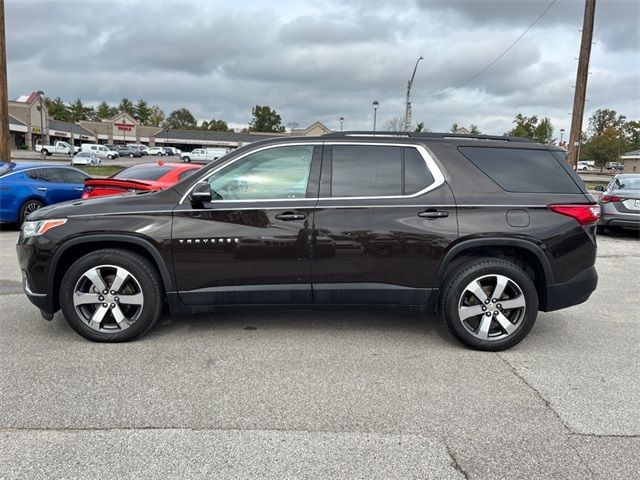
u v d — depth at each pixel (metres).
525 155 4.55
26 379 3.72
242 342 4.54
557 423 3.24
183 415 3.25
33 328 4.79
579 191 4.49
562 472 2.74
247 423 3.17
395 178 4.41
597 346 4.63
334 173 4.41
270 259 4.30
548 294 4.41
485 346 4.40
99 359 4.10
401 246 4.30
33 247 4.30
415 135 4.55
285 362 4.11
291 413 3.30
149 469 2.69
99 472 2.66
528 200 4.38
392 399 3.52
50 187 11.52
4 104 16.70
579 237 4.38
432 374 3.94
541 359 4.29
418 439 3.03
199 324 5.00
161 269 4.30
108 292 4.37
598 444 3.01
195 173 4.43
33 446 2.88
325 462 2.78
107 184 8.01
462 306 4.40
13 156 51.16
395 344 4.57
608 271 8.20
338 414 3.30
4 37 16.53
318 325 5.04
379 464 2.77
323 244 4.29
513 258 4.56
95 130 95.31
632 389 3.74
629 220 11.49
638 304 6.13
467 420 3.26
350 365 4.08
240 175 4.41
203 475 2.65
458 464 2.79
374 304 4.43
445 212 4.30
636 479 2.69
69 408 3.31
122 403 3.39
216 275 4.32
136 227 4.26
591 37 20.30
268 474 2.67
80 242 4.29
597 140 74.19
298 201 4.32
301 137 4.50
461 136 4.61
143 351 4.28
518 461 2.83
